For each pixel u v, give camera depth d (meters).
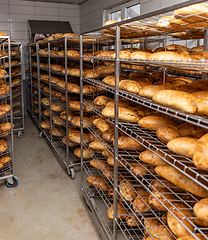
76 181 2.70
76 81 3.38
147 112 1.67
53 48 4.54
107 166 2.04
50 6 5.41
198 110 0.97
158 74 1.96
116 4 1.91
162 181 1.36
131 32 1.71
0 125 2.52
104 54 1.86
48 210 2.19
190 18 1.03
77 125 2.66
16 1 5.14
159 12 0.95
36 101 4.69
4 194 2.44
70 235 1.88
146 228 1.39
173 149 1.02
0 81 3.00
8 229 1.94
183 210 1.14
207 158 0.80
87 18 5.22
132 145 1.53
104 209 2.15
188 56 1.17
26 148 3.68
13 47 5.22
